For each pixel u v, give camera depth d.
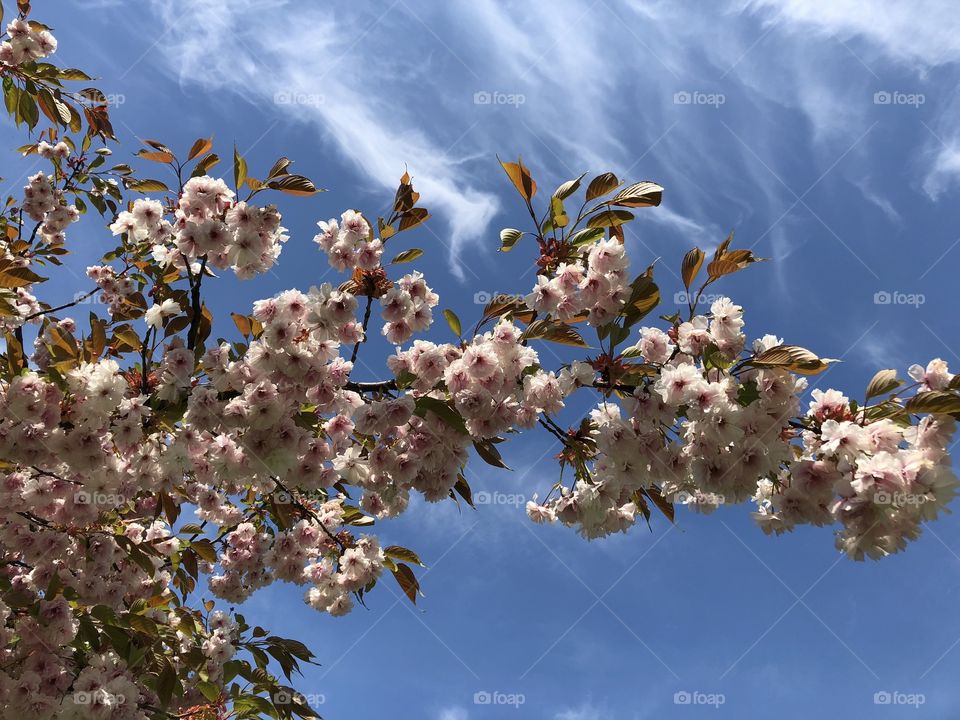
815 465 2.12
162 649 3.06
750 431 2.16
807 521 2.17
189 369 2.55
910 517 1.84
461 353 2.43
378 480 2.65
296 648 3.66
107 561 3.04
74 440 2.45
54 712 2.56
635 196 2.43
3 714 2.50
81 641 2.85
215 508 4.09
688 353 2.23
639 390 2.28
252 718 3.53
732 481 2.18
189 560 3.91
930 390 2.02
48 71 3.75
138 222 3.13
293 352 2.44
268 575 4.26
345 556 3.38
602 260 2.38
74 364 2.46
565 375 2.32
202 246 2.48
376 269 2.60
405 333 2.54
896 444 1.92
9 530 2.91
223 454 2.61
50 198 4.81
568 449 2.55
